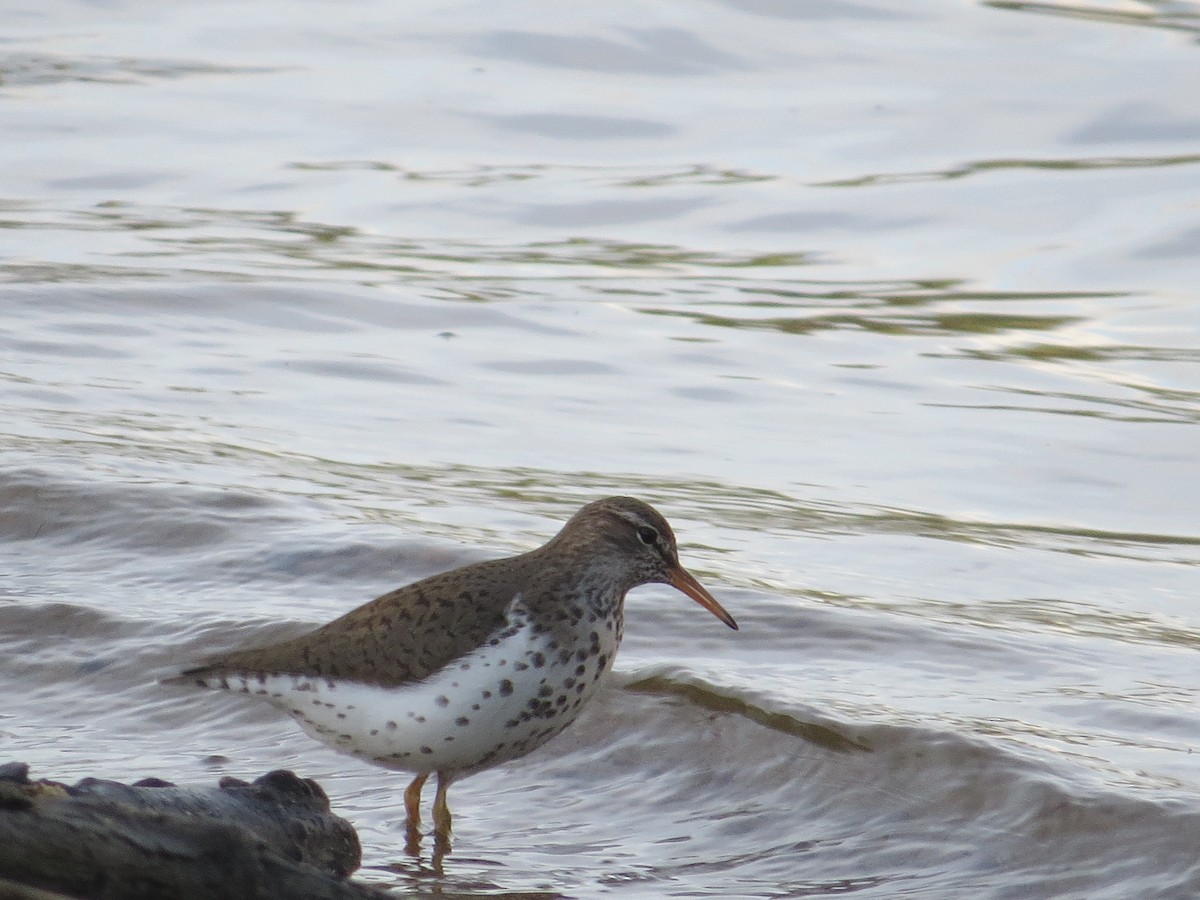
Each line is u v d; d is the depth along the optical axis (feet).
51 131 93.25
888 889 25.02
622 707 31.07
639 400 59.47
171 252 74.69
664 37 107.04
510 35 108.58
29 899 18.92
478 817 28.71
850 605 37.81
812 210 84.12
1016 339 68.54
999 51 104.99
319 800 24.00
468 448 52.54
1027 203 83.92
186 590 37.60
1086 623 37.99
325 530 40.29
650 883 25.54
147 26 112.68
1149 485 51.70
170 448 48.70
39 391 54.90
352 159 90.94
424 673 27.61
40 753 30.45
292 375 59.88
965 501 49.62
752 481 50.60
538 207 84.43
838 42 107.04
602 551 29.19
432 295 71.00
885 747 28.53
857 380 62.75
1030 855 25.54
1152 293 74.02
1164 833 25.29
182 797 22.68
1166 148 89.71
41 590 37.29
